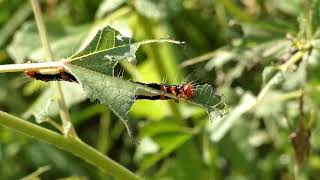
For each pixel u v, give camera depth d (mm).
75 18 465
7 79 463
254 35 363
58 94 285
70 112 450
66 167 434
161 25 419
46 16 459
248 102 349
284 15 431
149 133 378
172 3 383
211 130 371
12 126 265
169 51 408
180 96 242
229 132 409
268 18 373
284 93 382
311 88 377
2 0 469
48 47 303
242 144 409
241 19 391
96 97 235
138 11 392
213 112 244
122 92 236
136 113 407
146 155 385
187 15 448
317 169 405
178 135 379
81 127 463
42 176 434
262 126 427
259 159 419
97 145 458
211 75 391
